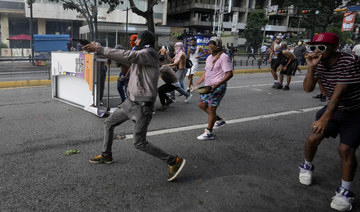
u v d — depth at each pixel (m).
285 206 2.73
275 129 5.20
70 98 6.73
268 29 51.38
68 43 19.95
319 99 8.28
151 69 2.89
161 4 36.38
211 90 4.16
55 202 2.63
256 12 40.59
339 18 36.72
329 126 2.75
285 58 9.62
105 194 2.81
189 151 4.01
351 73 2.36
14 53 29.05
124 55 2.66
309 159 3.12
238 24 48.09
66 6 20.97
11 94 7.92
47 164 3.43
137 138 2.94
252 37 40.34
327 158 3.95
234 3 47.84
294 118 6.04
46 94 7.96
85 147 4.01
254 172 3.43
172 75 4.18
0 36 30.94
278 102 7.71
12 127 4.84
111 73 12.69
